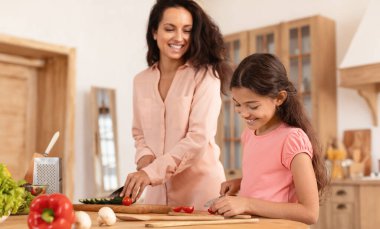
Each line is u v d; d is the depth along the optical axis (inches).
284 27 167.5
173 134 71.6
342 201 139.2
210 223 45.7
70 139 151.2
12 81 152.7
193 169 70.9
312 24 160.1
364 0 159.2
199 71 71.2
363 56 145.4
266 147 57.2
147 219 49.6
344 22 163.5
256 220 46.8
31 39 143.4
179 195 72.1
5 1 141.6
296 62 164.1
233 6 194.7
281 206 50.8
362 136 156.5
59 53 150.6
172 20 70.2
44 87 158.2
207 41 71.7
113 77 169.2
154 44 76.9
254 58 55.1
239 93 54.3
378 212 131.6
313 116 157.8
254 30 176.4
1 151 148.7
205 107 69.4
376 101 155.1
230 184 64.1
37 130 157.6
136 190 61.9
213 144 72.8
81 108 159.6
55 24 153.7
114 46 170.1
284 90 55.5
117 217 51.2
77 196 155.6
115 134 164.2
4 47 142.2
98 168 157.8
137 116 76.6
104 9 167.8
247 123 55.5
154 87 74.6
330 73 162.2
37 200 37.9
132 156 172.1
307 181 51.8
